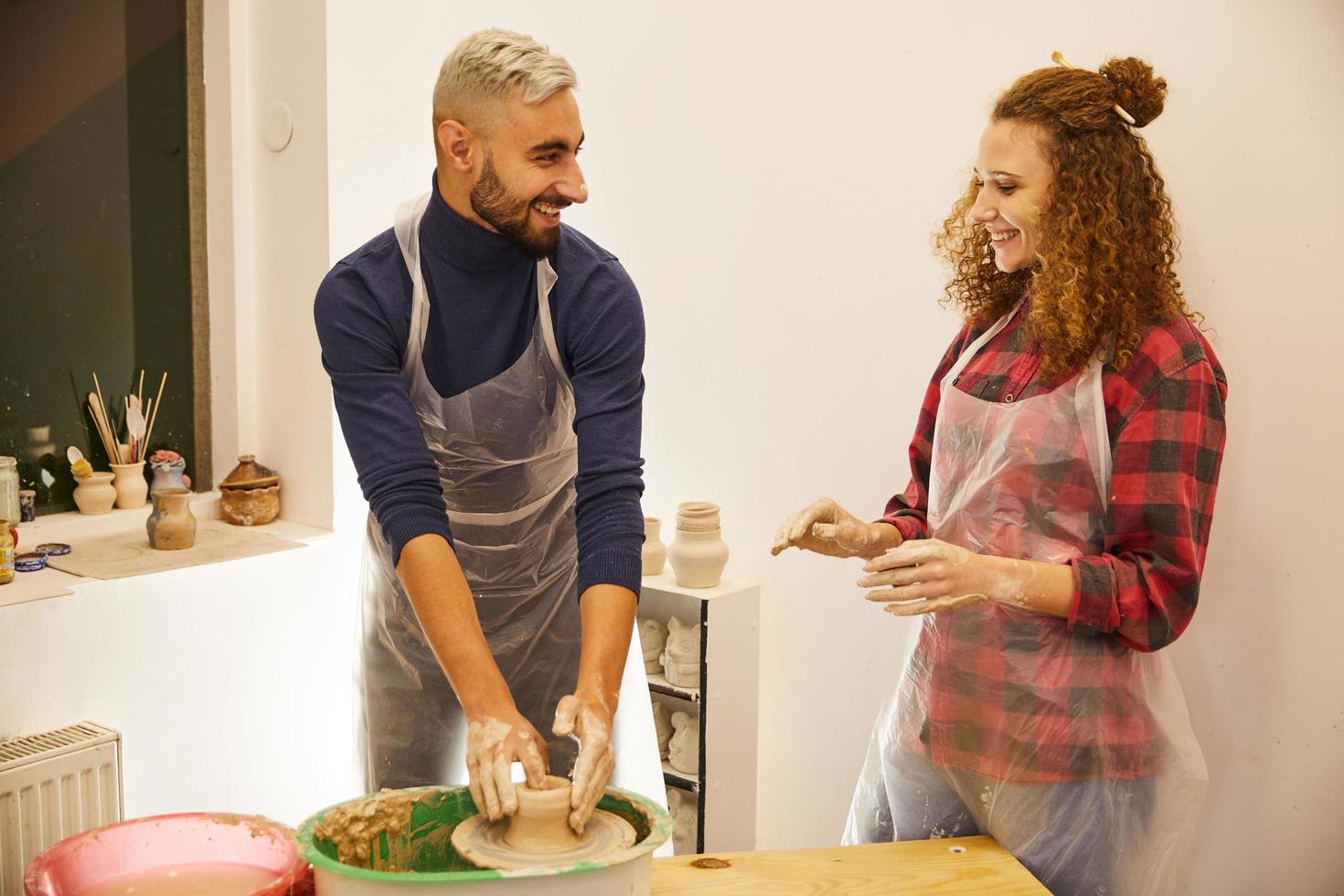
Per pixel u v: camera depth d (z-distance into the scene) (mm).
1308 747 1882
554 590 1784
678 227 2711
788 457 2594
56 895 1056
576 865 983
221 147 2633
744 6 2527
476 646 1309
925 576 1384
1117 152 1449
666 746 2764
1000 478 1489
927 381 2348
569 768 1827
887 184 2359
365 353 1489
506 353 1590
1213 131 1895
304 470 2646
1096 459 1442
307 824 1090
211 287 2709
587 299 1536
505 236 1448
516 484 1698
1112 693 1445
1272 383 1869
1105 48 2020
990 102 2188
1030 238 1503
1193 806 1492
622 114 2775
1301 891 1913
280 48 2543
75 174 2479
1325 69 1772
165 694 2314
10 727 2076
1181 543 1381
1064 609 1387
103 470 2613
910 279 2350
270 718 2506
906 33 2291
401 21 2621
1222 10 1868
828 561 2545
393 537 1400
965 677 1505
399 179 2674
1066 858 1455
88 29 2459
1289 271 1836
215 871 1160
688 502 2621
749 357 2631
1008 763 1475
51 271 2463
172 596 2307
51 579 2174
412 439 1456
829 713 2586
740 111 2568
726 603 2531
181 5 2604
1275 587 1891
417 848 1174
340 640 2635
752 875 1245
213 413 2758
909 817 1634
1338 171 1775
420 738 1808
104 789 2092
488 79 1344
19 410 2453
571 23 2826
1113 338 1437
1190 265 1939
